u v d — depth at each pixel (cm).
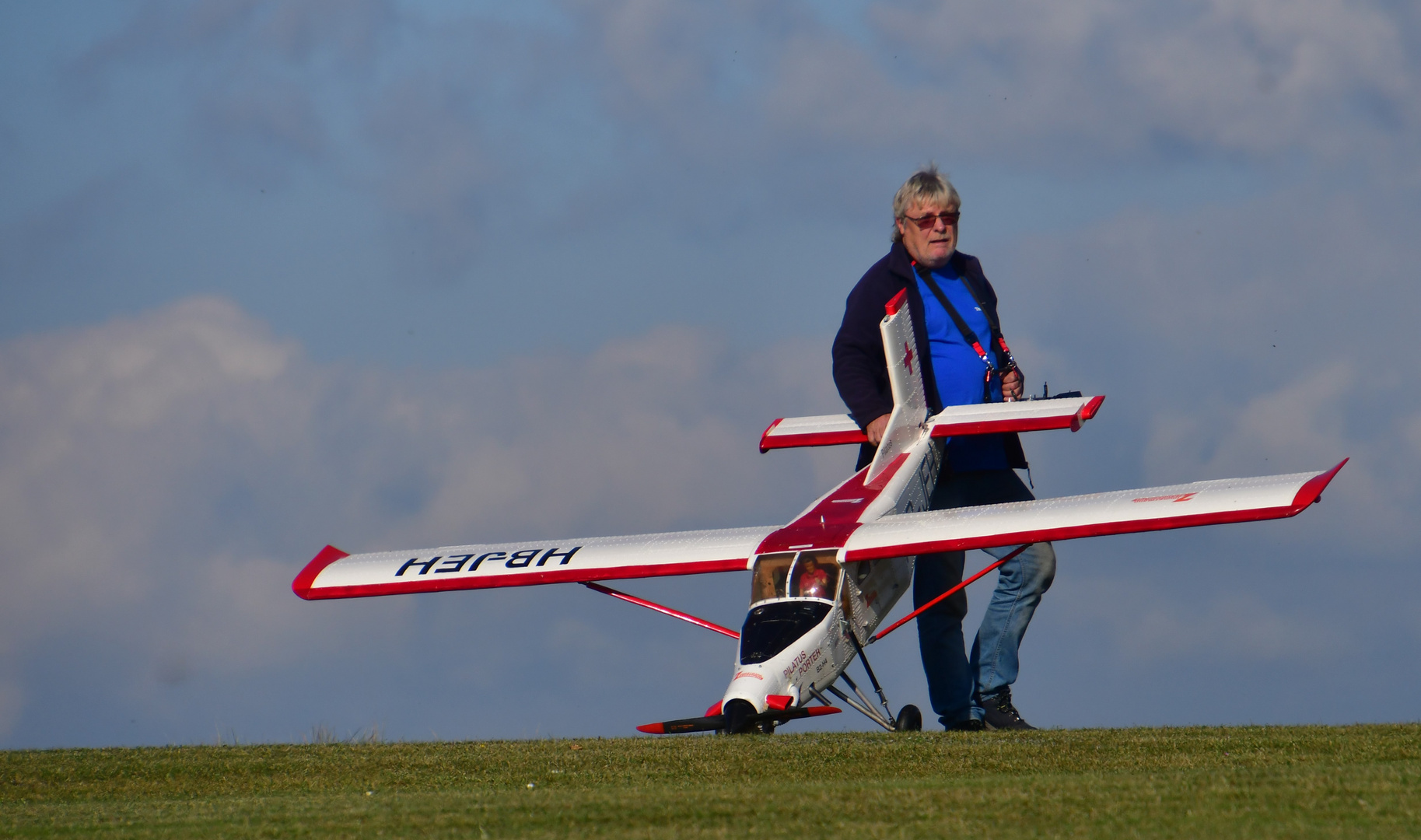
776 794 1678
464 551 4378
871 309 4303
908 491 4125
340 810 1667
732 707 3186
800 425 5116
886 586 3975
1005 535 3559
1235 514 3438
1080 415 4144
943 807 1520
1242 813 1430
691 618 3875
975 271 4444
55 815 1730
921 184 4259
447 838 1427
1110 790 1614
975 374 4409
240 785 2120
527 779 2073
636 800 1648
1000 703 3644
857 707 3591
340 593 4216
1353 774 1712
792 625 3456
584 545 4244
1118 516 3550
